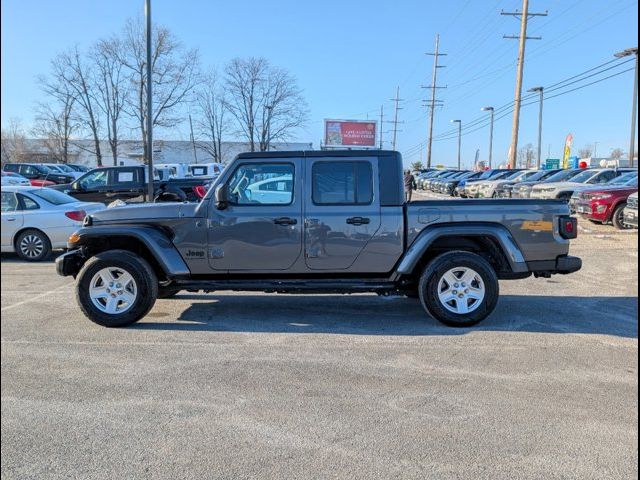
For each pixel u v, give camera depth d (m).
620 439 3.42
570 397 4.07
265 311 6.71
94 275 5.95
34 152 55.03
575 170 21.81
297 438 3.45
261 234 5.92
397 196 5.91
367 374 4.55
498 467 3.10
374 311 6.71
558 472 3.05
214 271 6.04
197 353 5.11
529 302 7.18
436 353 5.10
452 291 5.92
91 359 4.94
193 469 3.09
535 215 5.85
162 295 6.74
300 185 5.93
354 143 58.81
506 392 4.17
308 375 4.54
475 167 72.31
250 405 3.94
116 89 46.72
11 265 10.51
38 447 3.34
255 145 53.97
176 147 64.88
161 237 5.99
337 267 5.97
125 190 16.09
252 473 3.04
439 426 3.60
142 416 3.77
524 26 32.06
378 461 3.17
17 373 4.59
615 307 6.89
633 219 13.75
